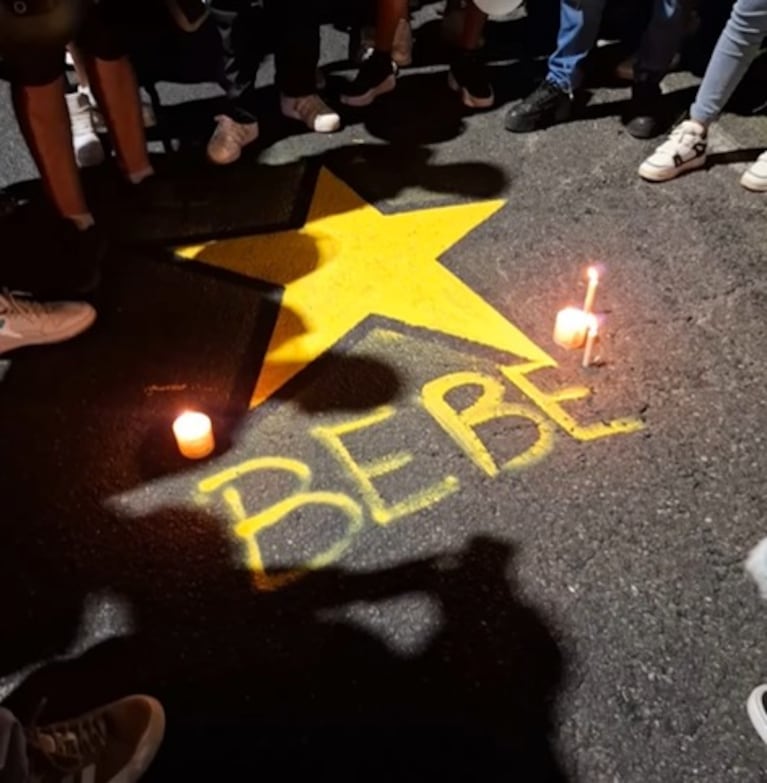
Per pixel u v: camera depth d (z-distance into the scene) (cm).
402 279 305
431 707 199
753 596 217
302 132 376
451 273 308
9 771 155
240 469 247
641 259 313
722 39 322
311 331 287
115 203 340
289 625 214
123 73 318
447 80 403
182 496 241
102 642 212
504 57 420
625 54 404
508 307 295
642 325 288
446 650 208
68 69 401
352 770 189
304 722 197
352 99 385
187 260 315
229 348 282
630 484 242
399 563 225
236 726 197
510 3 333
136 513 238
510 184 348
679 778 188
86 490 244
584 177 351
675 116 381
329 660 207
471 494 240
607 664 205
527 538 230
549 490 240
